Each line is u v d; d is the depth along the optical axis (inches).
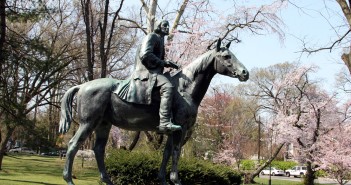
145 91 211.5
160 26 224.4
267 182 1091.3
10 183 639.1
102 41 573.0
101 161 225.8
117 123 217.9
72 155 207.5
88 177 800.3
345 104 816.3
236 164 1088.2
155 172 373.1
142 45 214.4
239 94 1422.2
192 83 218.8
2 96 538.0
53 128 978.7
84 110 210.5
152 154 394.3
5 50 512.4
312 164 809.5
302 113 821.2
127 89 213.3
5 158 1566.2
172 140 217.8
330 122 813.9
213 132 1113.4
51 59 557.0
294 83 839.1
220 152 1099.3
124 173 374.6
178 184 211.9
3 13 504.4
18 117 570.9
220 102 1157.1
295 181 1184.2
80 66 800.3
